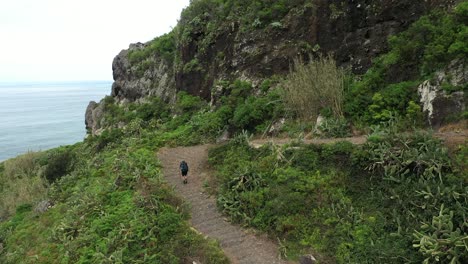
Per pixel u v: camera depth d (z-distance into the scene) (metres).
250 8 28.97
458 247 9.66
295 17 25.95
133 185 17.30
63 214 17.66
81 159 28.78
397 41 20.02
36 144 81.44
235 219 14.51
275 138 20.78
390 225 11.77
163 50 41.25
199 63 32.16
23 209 22.64
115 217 14.78
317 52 24.34
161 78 39.41
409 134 14.43
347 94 19.86
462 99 15.55
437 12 19.77
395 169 13.05
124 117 37.88
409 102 17.02
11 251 16.88
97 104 52.78
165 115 33.69
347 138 17.55
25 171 35.75
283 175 15.13
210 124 25.34
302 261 11.66
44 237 16.42
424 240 10.02
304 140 18.45
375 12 22.55
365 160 14.12
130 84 44.62
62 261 13.56
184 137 25.61
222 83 28.22
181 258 12.27
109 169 20.83
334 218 12.77
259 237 13.48
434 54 17.22
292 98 20.70
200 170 19.38
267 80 25.45
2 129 112.12
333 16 24.06
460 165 12.07
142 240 13.16
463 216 10.37
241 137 20.22
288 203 13.77
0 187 32.69
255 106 23.41
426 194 11.59
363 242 11.60
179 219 14.20
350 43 23.39
